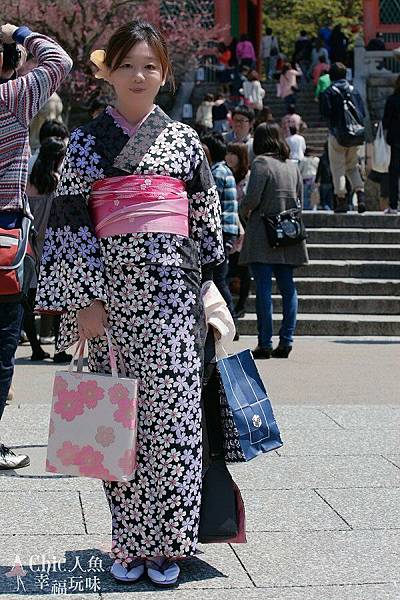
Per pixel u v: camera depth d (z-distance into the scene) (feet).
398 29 120.37
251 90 94.32
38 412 27.50
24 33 20.22
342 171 51.34
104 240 16.43
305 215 49.67
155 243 16.33
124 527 16.53
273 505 20.25
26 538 18.33
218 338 17.40
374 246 47.26
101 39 87.30
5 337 21.65
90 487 21.17
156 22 98.48
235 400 16.98
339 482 21.80
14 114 20.29
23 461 22.54
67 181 16.49
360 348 39.32
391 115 53.62
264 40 127.95
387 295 44.91
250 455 17.04
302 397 30.63
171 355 16.33
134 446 16.12
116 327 16.52
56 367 34.76
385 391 31.65
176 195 16.49
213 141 37.17
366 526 19.12
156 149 16.46
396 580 16.66
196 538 16.55
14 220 21.13
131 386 16.05
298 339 41.34
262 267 36.27
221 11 116.47
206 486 16.97
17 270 21.21
